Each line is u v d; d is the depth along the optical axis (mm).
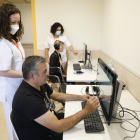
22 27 1470
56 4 3127
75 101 1376
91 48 3432
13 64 1380
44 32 3305
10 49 1296
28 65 949
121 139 906
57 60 2564
